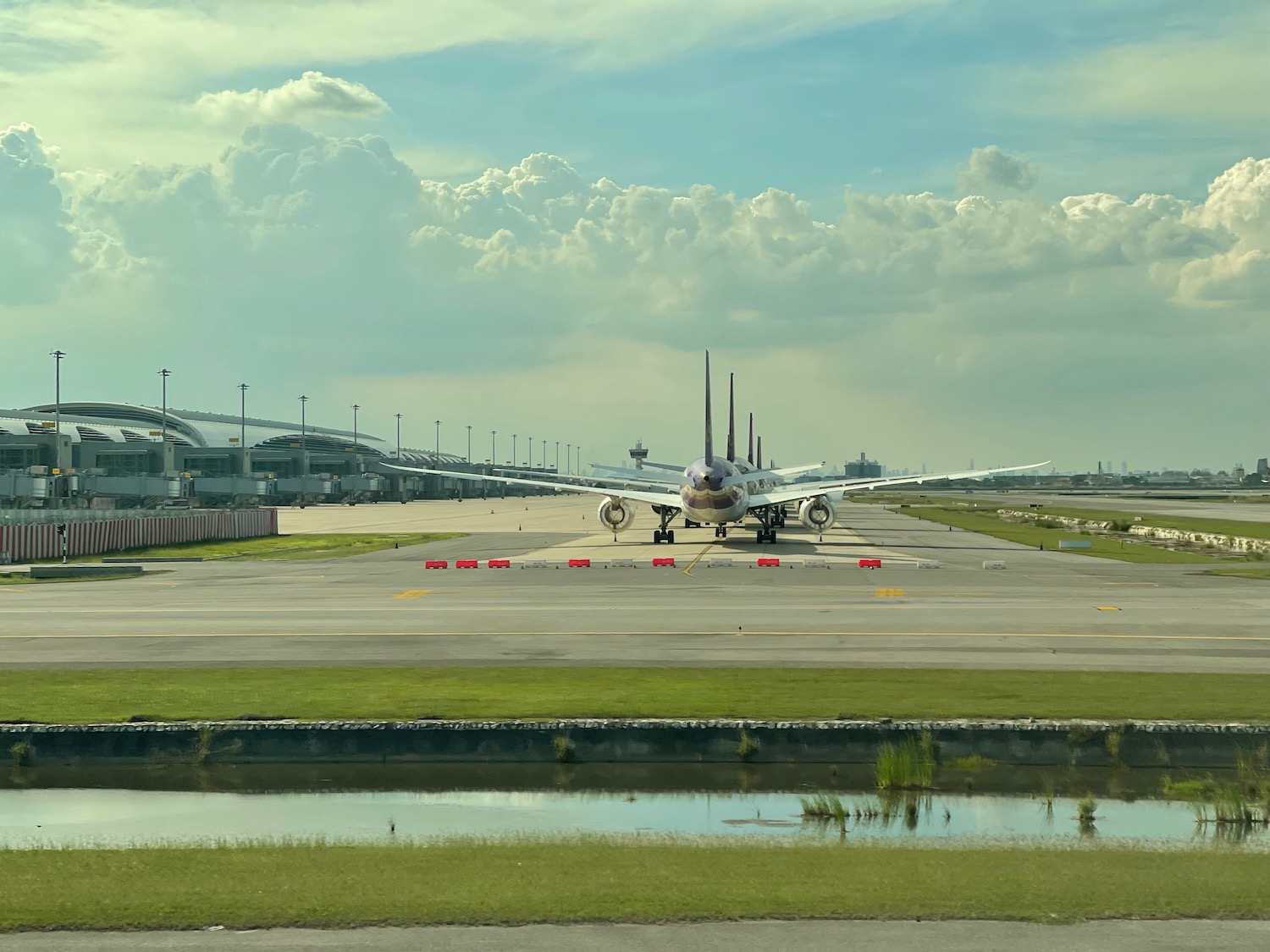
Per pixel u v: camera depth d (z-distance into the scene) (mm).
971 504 190375
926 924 10930
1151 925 10922
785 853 14070
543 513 165875
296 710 22938
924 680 25938
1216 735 20781
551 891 12008
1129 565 60031
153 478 159750
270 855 13898
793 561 61562
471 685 25531
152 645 32344
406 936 10602
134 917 11117
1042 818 17562
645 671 27344
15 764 21172
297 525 121750
